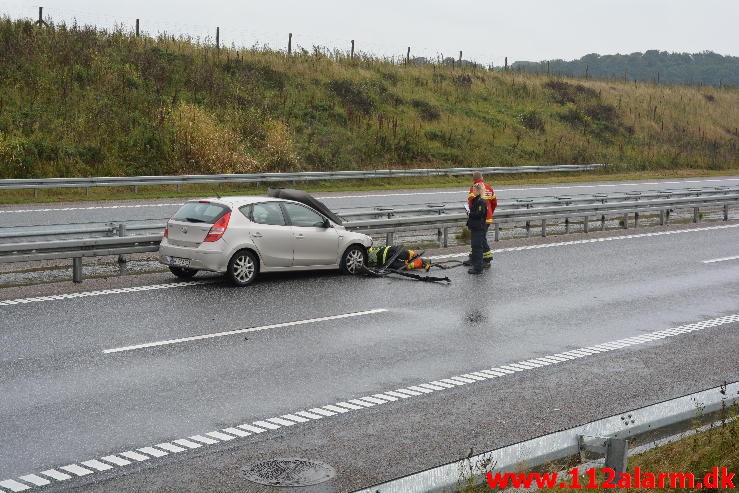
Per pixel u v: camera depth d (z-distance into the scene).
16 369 9.73
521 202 22.56
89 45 38.19
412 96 47.97
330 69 47.38
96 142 30.72
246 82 40.97
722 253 20.78
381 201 28.45
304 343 11.34
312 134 38.38
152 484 6.70
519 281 16.44
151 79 36.84
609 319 13.37
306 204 16.58
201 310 13.02
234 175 30.22
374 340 11.64
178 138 31.95
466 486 5.31
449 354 11.03
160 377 9.62
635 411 5.75
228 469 7.05
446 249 20.33
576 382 9.91
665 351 11.50
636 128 56.09
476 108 50.56
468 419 8.48
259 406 8.73
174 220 14.99
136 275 15.73
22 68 34.19
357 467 7.16
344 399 9.05
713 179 44.09
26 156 28.55
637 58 163.12
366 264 16.84
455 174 38.22
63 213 22.58
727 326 13.12
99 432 7.84
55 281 14.89
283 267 15.48
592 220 27.17
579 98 57.84
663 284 16.53
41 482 6.68
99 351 10.59
